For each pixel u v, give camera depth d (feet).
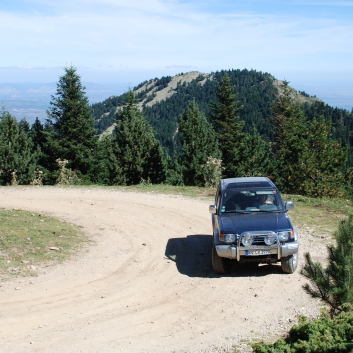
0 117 106.52
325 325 16.83
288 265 28.94
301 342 15.84
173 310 24.50
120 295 26.96
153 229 44.06
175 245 38.60
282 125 206.90
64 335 21.18
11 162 101.86
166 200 58.80
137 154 117.19
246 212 30.89
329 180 107.76
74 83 126.41
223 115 200.03
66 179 100.94
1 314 23.61
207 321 22.81
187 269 32.14
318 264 19.52
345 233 18.76
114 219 48.06
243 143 159.74
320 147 112.16
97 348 19.76
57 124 127.24
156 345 20.07
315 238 38.19
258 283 28.09
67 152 123.54
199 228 44.42
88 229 43.73
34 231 40.45
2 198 60.44
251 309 24.08
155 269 32.27
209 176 97.25
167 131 603.67
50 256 34.17
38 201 58.23
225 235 28.50
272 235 27.89
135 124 119.65
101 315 23.81
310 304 24.23
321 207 51.31
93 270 31.89
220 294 26.63
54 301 25.79
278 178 138.92
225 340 20.31
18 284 28.27
